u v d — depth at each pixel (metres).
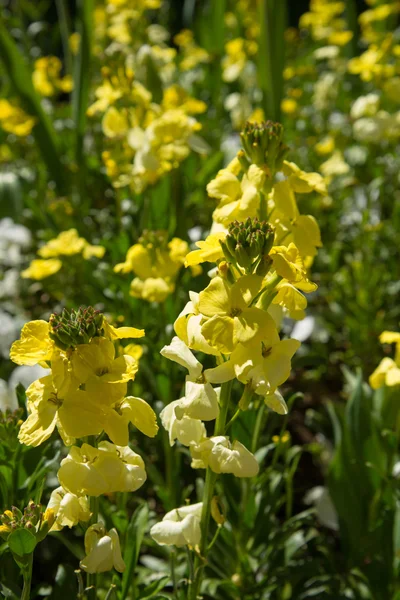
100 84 1.28
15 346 0.44
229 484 0.59
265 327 0.43
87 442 0.45
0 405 0.67
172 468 0.63
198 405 0.45
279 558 0.60
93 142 1.22
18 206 1.12
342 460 0.64
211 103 1.50
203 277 0.75
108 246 0.82
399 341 0.60
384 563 0.61
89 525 0.45
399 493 0.60
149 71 0.88
